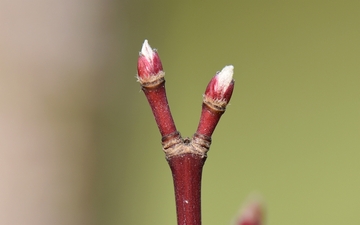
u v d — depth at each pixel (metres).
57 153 0.33
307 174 0.40
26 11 0.31
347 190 0.39
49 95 0.32
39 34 0.31
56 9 0.32
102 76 0.36
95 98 0.36
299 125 0.40
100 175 0.38
